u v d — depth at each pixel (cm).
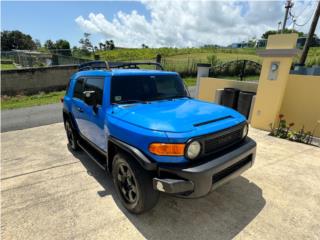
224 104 735
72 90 476
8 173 404
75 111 450
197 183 228
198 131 238
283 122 585
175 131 233
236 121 285
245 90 727
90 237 248
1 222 275
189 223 266
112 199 318
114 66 436
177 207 295
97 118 346
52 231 258
